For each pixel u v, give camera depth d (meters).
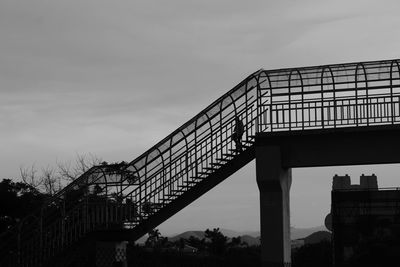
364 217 44.06
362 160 25.86
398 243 42.84
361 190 44.66
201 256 34.03
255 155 26.59
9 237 27.91
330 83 26.14
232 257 34.06
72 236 26.50
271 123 26.52
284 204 26.95
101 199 26.84
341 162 26.03
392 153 25.66
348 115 25.83
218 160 26.38
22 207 41.16
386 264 42.53
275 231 26.38
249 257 34.16
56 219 26.72
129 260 32.25
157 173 26.75
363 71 25.89
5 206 40.78
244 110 26.73
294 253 54.22
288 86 26.58
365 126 25.50
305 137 26.44
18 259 25.97
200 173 26.34
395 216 43.62
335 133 25.94
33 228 27.53
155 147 26.89
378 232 43.53
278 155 26.31
